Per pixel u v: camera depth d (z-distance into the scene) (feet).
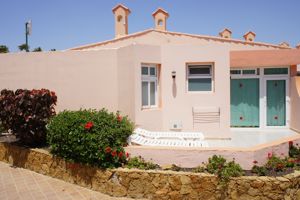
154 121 42.34
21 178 33.01
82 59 45.78
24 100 35.88
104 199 27.27
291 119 49.78
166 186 26.71
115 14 66.90
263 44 56.90
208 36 57.31
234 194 25.54
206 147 29.96
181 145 33.47
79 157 30.14
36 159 35.17
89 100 45.73
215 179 25.86
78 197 27.76
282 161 28.68
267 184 25.11
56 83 46.62
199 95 43.65
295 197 25.76
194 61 43.27
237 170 26.43
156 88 43.96
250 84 51.49
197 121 43.68
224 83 43.24
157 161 29.50
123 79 42.70
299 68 59.41
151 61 42.06
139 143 32.99
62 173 32.32
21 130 36.76
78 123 30.14
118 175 27.91
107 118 31.53
